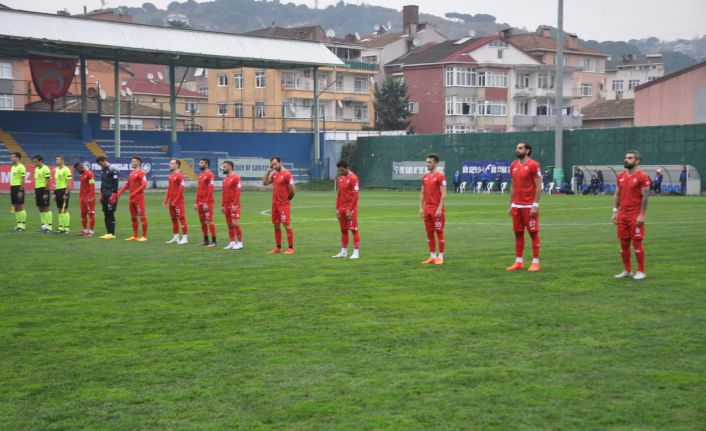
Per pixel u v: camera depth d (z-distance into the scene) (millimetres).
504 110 81125
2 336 7938
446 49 81625
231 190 16047
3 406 5711
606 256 13992
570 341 7383
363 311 9016
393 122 75688
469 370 6445
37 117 52875
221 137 59000
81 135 53344
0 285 11266
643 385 5973
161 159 53062
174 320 8664
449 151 54500
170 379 6332
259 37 53312
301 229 20953
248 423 5285
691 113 53750
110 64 80938
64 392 6031
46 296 10297
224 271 12656
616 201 11438
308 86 76562
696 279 11141
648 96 56031
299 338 7688
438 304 9391
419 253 14906
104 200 18859
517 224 12320
